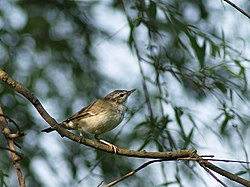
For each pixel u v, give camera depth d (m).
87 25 16.36
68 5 16.38
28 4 16.36
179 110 11.46
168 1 13.48
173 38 13.13
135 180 14.14
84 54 16.33
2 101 14.34
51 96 15.46
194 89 12.89
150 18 11.67
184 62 12.87
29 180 13.84
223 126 11.27
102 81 15.91
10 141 8.84
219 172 8.80
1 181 9.50
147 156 9.09
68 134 8.97
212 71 11.34
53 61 16.19
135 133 13.66
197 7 14.29
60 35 16.47
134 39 11.96
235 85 11.62
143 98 13.67
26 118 14.68
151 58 12.02
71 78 15.99
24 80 15.34
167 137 11.29
